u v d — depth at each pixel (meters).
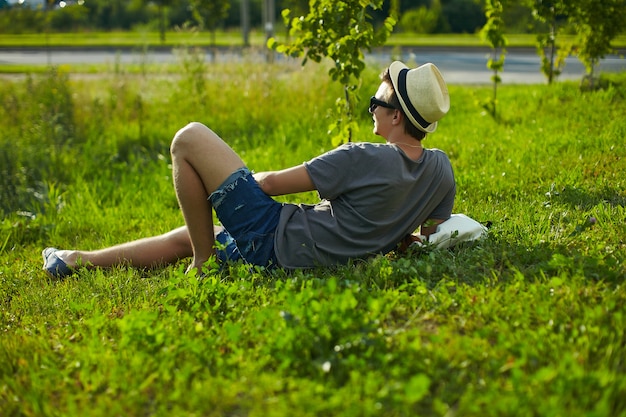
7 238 5.54
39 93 10.53
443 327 2.94
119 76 11.52
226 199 3.84
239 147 8.59
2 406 2.75
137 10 36.75
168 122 10.20
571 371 2.49
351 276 3.65
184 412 2.48
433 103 3.72
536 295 3.20
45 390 2.80
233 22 37.09
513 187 5.55
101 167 8.29
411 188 3.80
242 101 10.36
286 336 2.78
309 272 3.87
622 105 8.42
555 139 6.97
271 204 3.89
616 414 2.33
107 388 2.77
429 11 33.72
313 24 5.78
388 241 3.89
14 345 3.28
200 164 3.81
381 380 2.52
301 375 2.68
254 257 3.90
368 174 3.73
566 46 10.65
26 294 4.19
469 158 6.79
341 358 2.70
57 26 34.19
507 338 2.82
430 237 4.00
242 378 2.63
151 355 2.92
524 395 2.38
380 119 3.92
